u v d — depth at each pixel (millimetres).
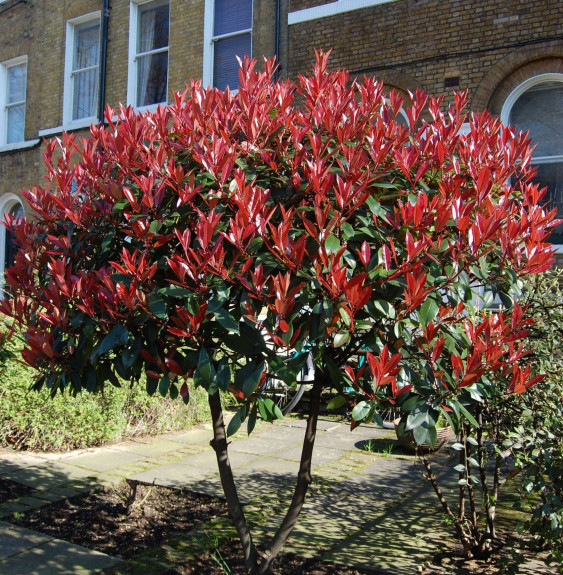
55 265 2490
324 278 2275
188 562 3389
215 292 2379
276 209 2623
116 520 4086
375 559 3391
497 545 3521
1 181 13664
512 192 3018
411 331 2590
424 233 2432
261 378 2373
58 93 12906
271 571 3262
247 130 2785
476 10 8078
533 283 3354
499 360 2627
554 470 2828
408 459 5539
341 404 2365
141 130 2906
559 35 7566
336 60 9148
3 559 3438
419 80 8469
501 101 8008
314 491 4605
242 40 10688
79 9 12609
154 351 2451
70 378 2713
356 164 2521
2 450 5707
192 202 2645
